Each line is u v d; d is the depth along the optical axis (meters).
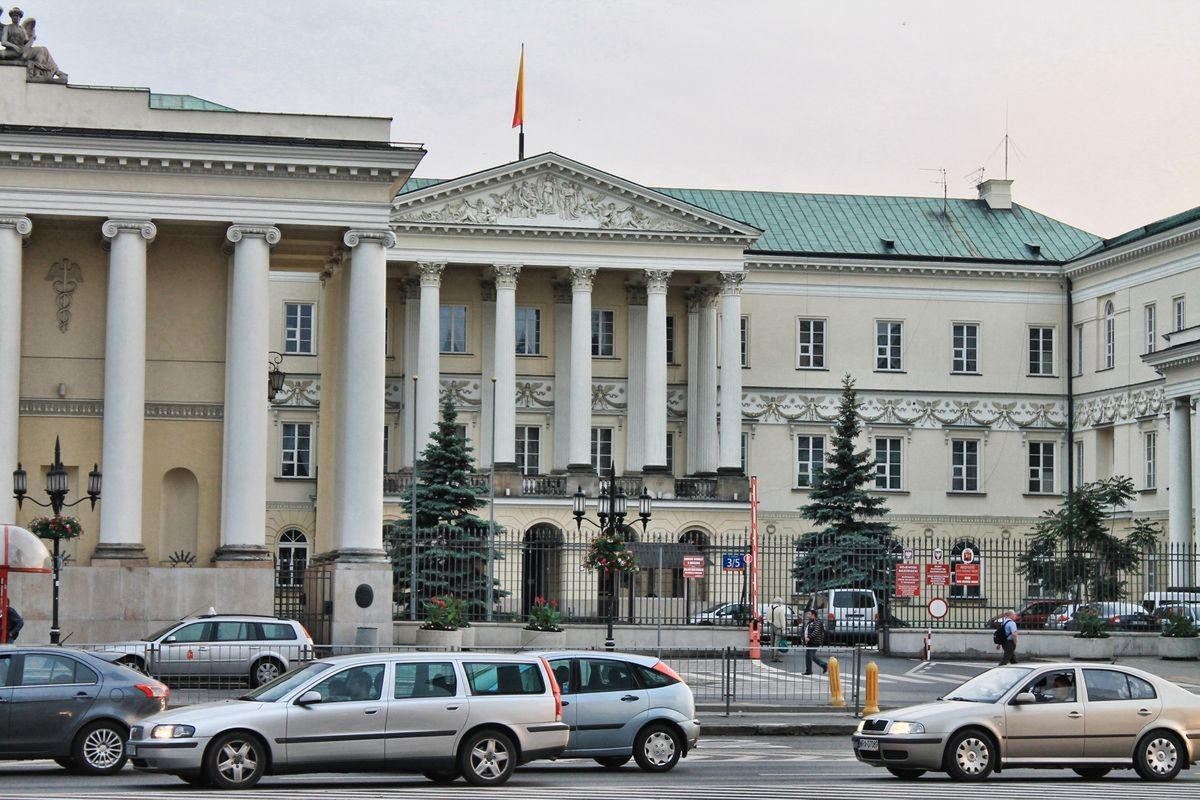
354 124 62.25
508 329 97.38
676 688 33.50
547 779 31.28
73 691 31.36
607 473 101.31
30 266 62.25
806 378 104.94
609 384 101.50
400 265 98.25
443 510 82.25
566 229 97.25
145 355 61.94
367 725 28.98
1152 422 96.94
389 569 60.47
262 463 60.94
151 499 62.22
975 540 102.31
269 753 28.53
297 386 98.69
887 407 105.62
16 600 58.06
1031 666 32.44
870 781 31.03
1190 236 93.81
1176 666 65.81
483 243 97.12
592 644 66.62
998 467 106.44
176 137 60.44
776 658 62.84
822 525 97.31
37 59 61.91
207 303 63.38
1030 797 28.05
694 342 102.44
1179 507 90.56
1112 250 100.94
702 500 97.31
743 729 42.84
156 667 49.38
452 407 85.25
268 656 49.78
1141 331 98.81
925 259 105.69
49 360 62.06
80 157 60.22
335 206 61.84
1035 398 106.69
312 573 62.44
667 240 98.25
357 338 61.56
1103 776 32.72
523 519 95.31
